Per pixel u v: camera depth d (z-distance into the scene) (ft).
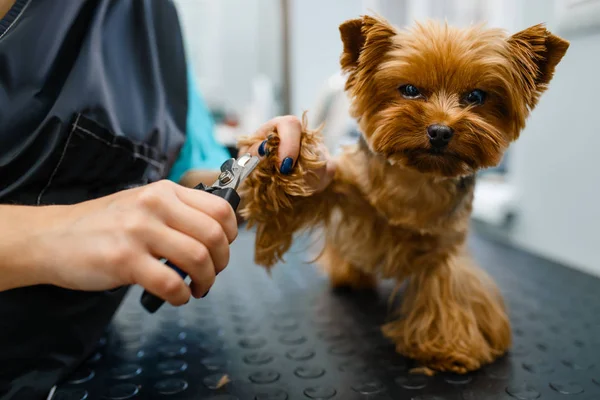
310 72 7.37
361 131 2.45
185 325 2.71
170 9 2.70
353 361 2.24
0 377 1.82
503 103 2.18
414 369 2.15
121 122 2.15
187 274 1.36
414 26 2.29
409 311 2.66
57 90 2.05
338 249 3.02
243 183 2.25
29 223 1.45
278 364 2.20
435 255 2.58
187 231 1.35
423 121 2.09
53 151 1.93
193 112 3.53
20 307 1.76
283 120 2.23
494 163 2.19
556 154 4.04
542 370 2.15
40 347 1.87
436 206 2.41
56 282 1.39
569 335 2.58
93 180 2.07
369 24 2.23
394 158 2.23
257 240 2.49
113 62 2.25
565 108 3.92
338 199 2.67
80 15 2.20
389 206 2.46
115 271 1.30
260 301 3.15
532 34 2.16
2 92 1.92
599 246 3.63
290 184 2.20
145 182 2.19
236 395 1.90
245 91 8.89
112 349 2.37
